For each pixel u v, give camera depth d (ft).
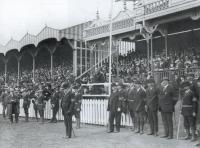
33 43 99.04
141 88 43.83
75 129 49.88
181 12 70.59
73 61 101.76
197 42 87.30
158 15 73.05
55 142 38.45
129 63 91.04
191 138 38.24
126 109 45.73
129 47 110.93
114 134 43.39
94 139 39.70
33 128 53.01
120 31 92.99
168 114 38.75
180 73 65.87
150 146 33.99
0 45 113.50
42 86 68.90
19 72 121.70
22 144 37.88
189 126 37.91
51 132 47.34
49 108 67.21
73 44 101.76
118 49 104.83
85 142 37.73
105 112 53.36
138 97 43.42
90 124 56.29
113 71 88.69
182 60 73.87
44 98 66.28
